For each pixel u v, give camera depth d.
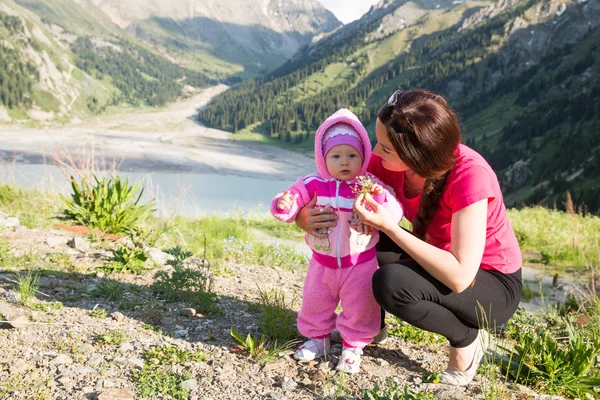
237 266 6.07
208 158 172.12
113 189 6.68
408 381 2.88
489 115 186.75
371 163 3.12
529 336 3.47
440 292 2.66
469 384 2.90
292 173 159.50
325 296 3.00
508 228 2.82
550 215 16.50
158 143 197.62
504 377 3.10
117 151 165.38
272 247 8.13
